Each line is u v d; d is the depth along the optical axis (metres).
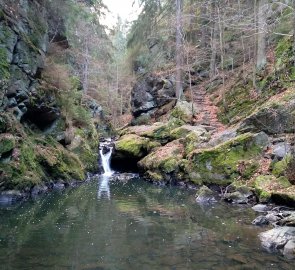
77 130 20.28
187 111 21.86
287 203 10.10
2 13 13.91
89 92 36.59
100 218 9.56
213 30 28.28
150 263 6.34
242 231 8.27
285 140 12.80
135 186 15.61
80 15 21.59
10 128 13.31
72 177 16.55
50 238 7.70
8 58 13.70
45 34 17.92
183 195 13.20
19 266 6.09
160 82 28.25
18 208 10.66
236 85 22.44
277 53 19.72
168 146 18.83
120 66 45.31
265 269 6.03
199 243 7.43
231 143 14.24
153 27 28.98
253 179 12.51
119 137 24.69
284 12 20.86
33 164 13.87
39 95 15.72
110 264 6.27
